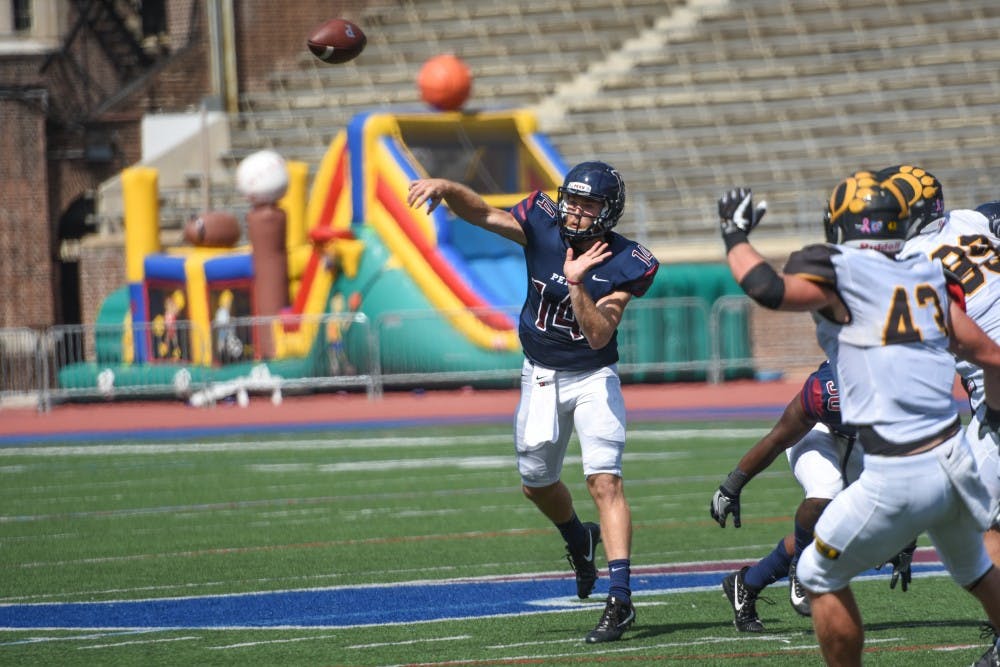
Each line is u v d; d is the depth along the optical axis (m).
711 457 47.78
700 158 97.25
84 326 77.94
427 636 21.45
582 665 19.28
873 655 19.61
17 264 105.12
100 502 41.03
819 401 20.31
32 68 107.94
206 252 81.00
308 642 21.14
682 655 19.80
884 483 15.21
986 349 15.98
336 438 59.34
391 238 74.44
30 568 29.52
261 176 76.81
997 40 101.19
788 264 15.51
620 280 21.67
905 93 98.50
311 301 76.50
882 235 15.77
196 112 107.75
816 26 104.88
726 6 108.50
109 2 111.94
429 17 114.38
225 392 74.94
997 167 91.19
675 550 29.89
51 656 20.53
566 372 22.17
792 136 97.62
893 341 15.26
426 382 74.00
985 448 19.03
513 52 110.81
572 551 23.58
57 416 73.56
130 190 81.69
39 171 105.19
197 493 42.53
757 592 21.53
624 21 110.38
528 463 22.61
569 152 99.69
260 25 110.69
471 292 72.88
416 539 32.28
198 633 22.06
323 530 34.12
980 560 16.05
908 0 105.00
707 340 74.12
